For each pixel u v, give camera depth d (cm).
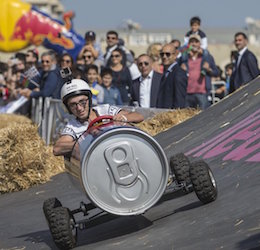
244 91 1280
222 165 934
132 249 661
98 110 750
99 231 779
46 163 1227
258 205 693
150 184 690
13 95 1947
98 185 684
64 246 715
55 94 1595
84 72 1538
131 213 690
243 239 595
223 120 1196
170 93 1412
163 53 1406
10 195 1180
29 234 852
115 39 1761
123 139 684
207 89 1523
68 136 734
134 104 1459
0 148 1200
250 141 990
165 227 717
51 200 732
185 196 831
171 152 1145
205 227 673
